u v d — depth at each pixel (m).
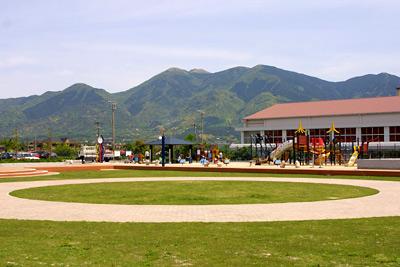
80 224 13.95
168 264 9.16
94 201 19.83
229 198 20.56
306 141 55.66
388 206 17.62
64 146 125.81
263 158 66.25
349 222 13.95
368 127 75.88
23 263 9.24
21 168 42.47
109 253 10.10
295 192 23.00
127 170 47.94
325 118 79.94
